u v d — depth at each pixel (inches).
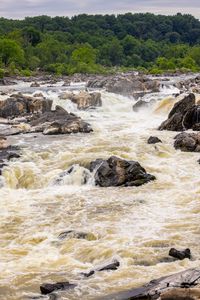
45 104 2183.8
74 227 943.7
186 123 1779.0
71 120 1839.3
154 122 1999.3
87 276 725.9
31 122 1899.6
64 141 1620.3
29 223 971.9
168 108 2193.7
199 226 920.9
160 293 631.8
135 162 1241.4
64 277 733.3
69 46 7554.1
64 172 1270.9
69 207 1061.8
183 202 1068.5
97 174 1228.5
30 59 6274.6
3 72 4877.0
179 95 2285.9
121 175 1208.8
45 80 4402.1
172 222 948.6
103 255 805.2
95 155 1412.4
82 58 6466.5
